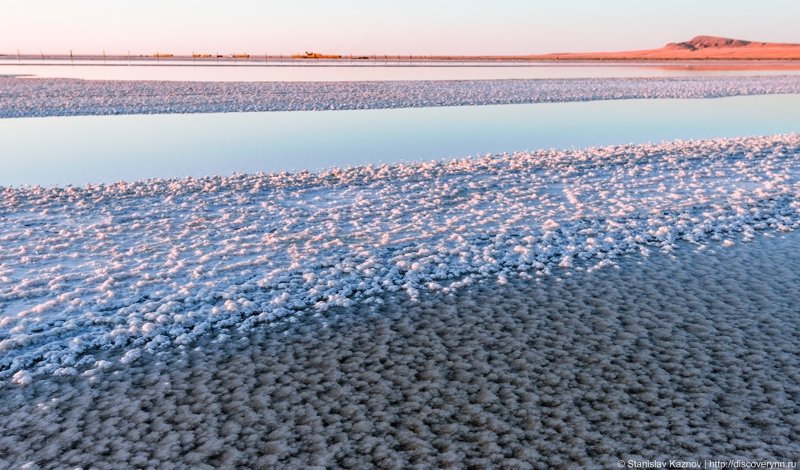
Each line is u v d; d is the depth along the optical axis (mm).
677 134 21000
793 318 6613
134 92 35125
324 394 5273
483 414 4945
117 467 4336
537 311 6914
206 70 67250
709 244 9156
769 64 104688
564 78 54062
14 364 5738
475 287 7645
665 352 5926
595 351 5965
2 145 18500
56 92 34531
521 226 10125
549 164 15148
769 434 4652
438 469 4285
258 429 4781
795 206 10984
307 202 11758
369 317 6812
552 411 4973
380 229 10016
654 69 79375
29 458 4445
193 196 12016
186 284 7699
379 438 4652
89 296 7293
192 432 4746
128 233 9703
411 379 5500
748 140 18188
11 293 7297
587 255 8695
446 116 26703
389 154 17344
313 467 4320
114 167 15367
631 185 13000
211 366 5773
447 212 11078
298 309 7059
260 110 28438
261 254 8828
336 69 73188
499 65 101562
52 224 10086
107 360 5910
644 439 4609
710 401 5078
